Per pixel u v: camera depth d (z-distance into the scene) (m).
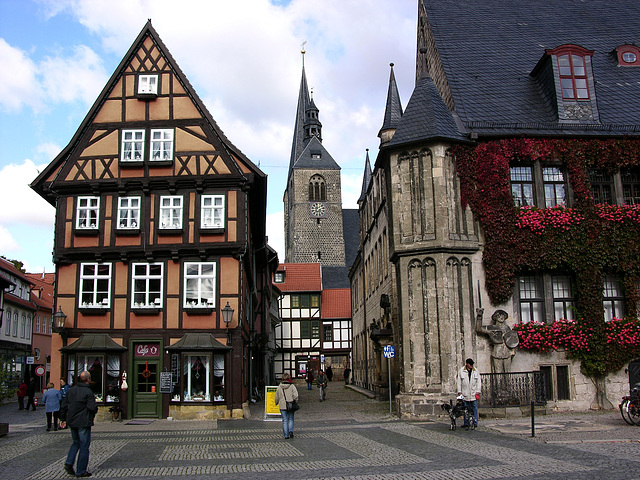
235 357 21.92
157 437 15.81
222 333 22.12
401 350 20.05
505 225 20.06
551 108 22.03
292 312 58.06
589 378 19.84
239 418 21.45
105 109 23.80
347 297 59.38
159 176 23.08
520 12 27.00
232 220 22.80
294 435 15.48
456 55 24.52
